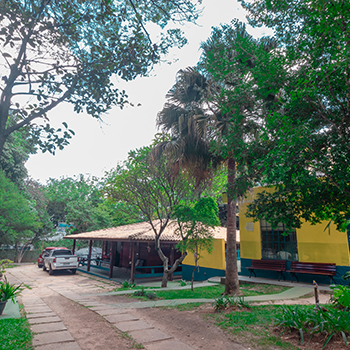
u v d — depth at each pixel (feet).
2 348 14.75
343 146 14.03
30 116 12.68
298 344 14.96
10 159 80.43
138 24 16.12
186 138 34.27
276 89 18.21
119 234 58.44
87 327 19.85
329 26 13.76
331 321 15.25
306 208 16.96
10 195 71.46
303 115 16.52
